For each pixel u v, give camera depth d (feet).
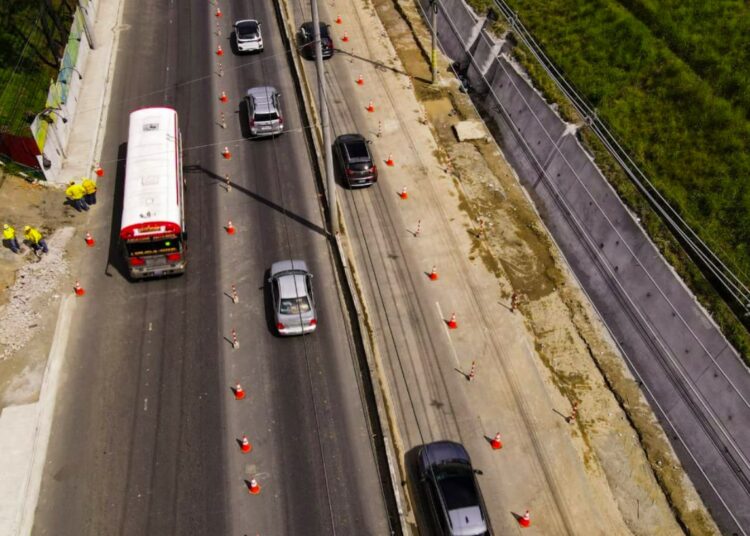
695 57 92.94
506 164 101.09
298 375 70.38
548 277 84.58
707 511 63.87
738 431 62.34
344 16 130.62
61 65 102.63
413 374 71.61
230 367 70.64
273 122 97.30
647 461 67.31
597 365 75.31
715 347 66.28
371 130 103.86
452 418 67.97
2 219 82.69
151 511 59.26
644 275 75.41
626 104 92.02
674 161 83.20
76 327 73.67
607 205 82.12
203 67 114.11
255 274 80.38
